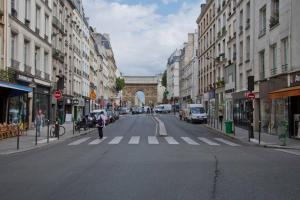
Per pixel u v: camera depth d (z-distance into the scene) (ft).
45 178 33.14
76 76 180.14
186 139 81.66
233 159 46.65
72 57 169.89
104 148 61.05
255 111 109.70
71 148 61.52
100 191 27.68
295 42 79.20
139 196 25.98
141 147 62.59
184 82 302.86
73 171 36.88
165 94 430.20
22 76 96.78
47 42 124.88
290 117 82.02
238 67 130.52
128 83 460.55
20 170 37.81
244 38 121.60
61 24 147.54
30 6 107.65
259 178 33.09
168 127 131.95
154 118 219.00
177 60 375.66
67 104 161.17
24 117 103.14
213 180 32.04
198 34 232.73
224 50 159.33
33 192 27.53
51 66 131.03
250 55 114.11
